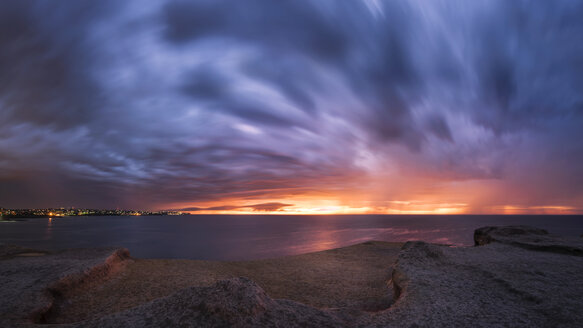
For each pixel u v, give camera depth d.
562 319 4.01
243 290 4.34
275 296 7.46
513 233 12.48
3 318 4.72
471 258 7.94
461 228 139.88
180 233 129.12
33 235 104.44
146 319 3.82
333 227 166.62
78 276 7.26
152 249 75.50
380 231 128.00
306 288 8.15
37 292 5.97
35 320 5.09
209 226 193.00
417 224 184.75
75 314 5.93
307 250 71.38
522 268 6.80
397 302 4.76
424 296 4.89
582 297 4.85
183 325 3.61
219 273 9.62
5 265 8.08
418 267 6.70
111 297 6.97
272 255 63.97
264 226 189.62
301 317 3.95
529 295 4.91
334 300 7.07
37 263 8.33
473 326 3.79
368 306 6.30
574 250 8.79
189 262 10.98
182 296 4.31
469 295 4.97
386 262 11.38
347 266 10.83
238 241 94.56
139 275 8.86
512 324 3.85
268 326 3.62
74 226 172.88
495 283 5.65
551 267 6.91
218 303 3.97
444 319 4.00
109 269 8.72
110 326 3.68
